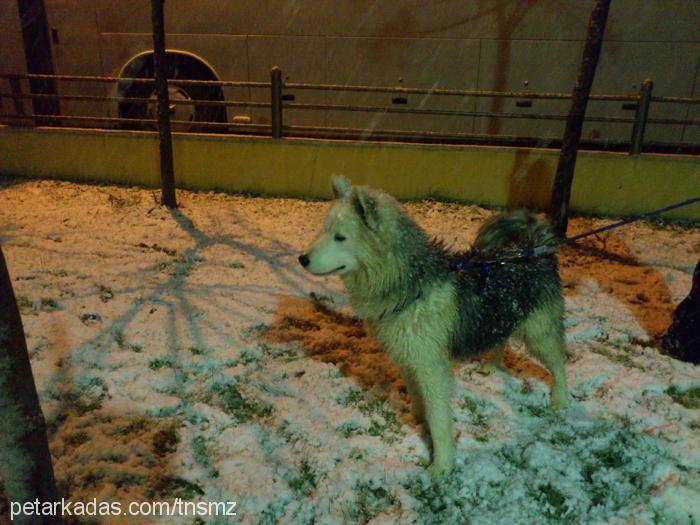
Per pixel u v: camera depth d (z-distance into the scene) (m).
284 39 8.69
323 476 3.30
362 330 4.97
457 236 7.23
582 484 3.29
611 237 7.27
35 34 9.28
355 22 8.47
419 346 3.14
